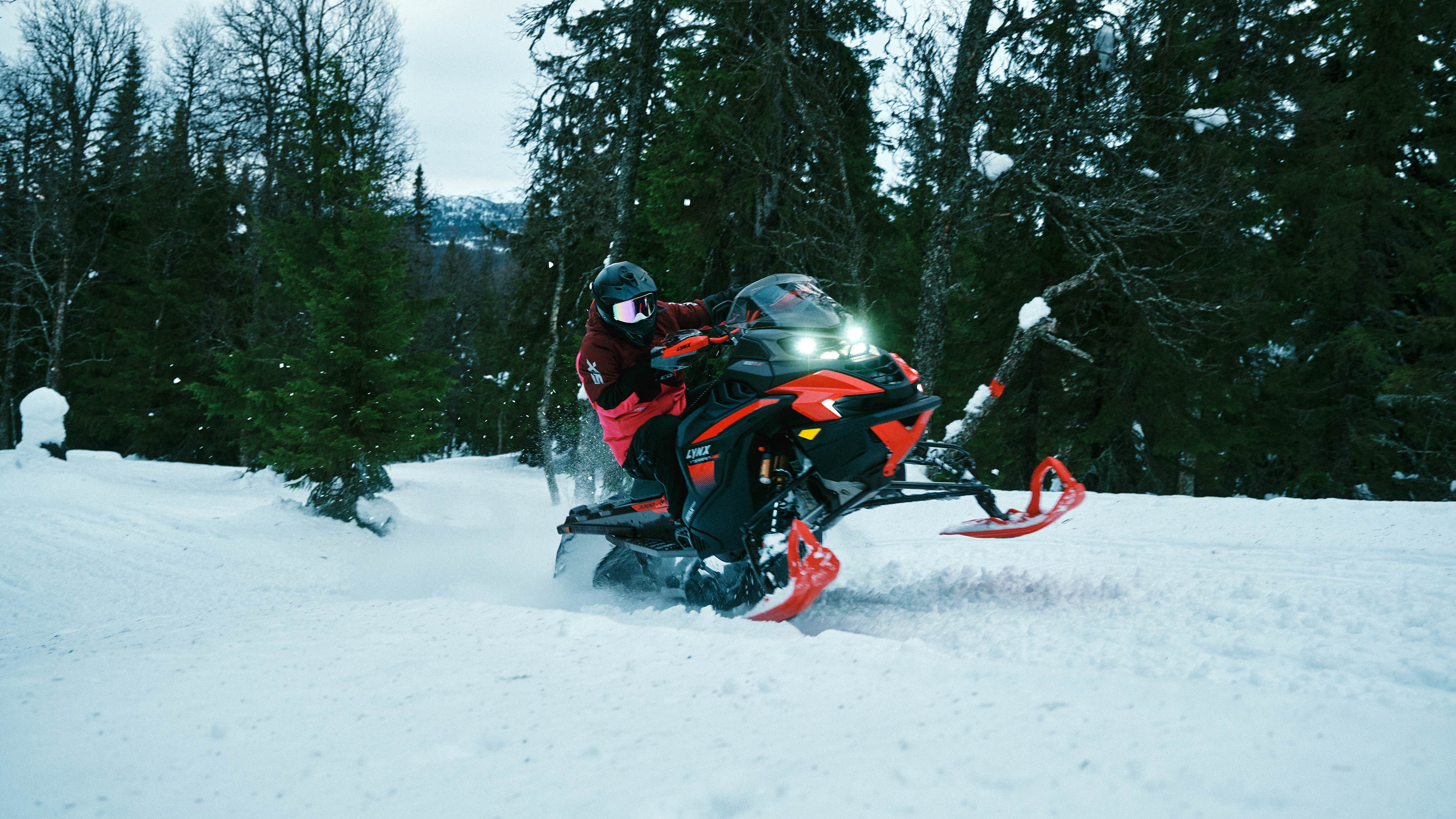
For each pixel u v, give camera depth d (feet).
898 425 14.99
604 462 49.93
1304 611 14.01
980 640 14.20
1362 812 5.48
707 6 48.19
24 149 95.61
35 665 12.27
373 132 67.97
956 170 41.73
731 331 16.29
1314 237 64.18
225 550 35.45
